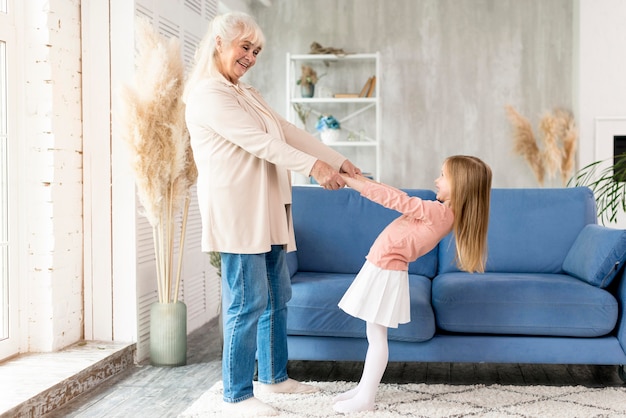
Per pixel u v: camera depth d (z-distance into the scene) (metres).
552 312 3.14
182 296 4.43
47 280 3.45
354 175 3.05
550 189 3.91
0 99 3.29
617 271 3.20
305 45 6.67
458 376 3.46
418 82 6.57
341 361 3.77
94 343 3.71
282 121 3.11
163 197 3.67
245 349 2.77
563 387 3.17
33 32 3.41
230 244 2.70
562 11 6.45
